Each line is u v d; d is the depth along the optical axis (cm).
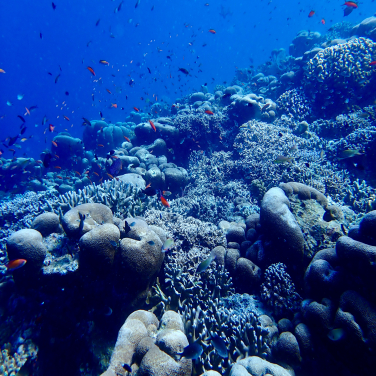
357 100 1002
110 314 345
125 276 348
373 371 258
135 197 622
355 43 1024
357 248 295
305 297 377
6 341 350
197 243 501
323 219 452
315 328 313
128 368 245
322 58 1058
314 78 1066
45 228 407
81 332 360
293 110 1078
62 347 359
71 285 357
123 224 393
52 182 1194
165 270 426
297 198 483
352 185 721
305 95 1097
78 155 1311
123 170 945
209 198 749
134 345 276
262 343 332
